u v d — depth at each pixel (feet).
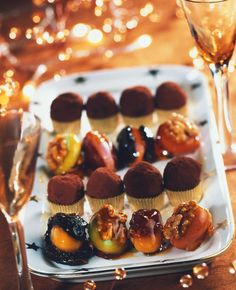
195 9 1.95
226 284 1.73
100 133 2.18
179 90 2.30
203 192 1.96
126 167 2.12
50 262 1.77
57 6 3.13
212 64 2.08
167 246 1.77
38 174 2.11
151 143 2.13
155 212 1.78
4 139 1.56
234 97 2.38
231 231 1.77
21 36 2.98
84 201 1.99
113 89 2.48
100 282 1.76
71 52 2.82
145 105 2.29
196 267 1.63
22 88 2.67
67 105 2.31
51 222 1.78
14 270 1.86
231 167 2.11
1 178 1.56
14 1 3.32
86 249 1.77
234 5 1.93
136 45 2.79
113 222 1.76
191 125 2.15
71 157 2.10
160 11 2.99
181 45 2.75
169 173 1.95
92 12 3.05
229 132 2.17
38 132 1.56
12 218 1.63
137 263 1.72
